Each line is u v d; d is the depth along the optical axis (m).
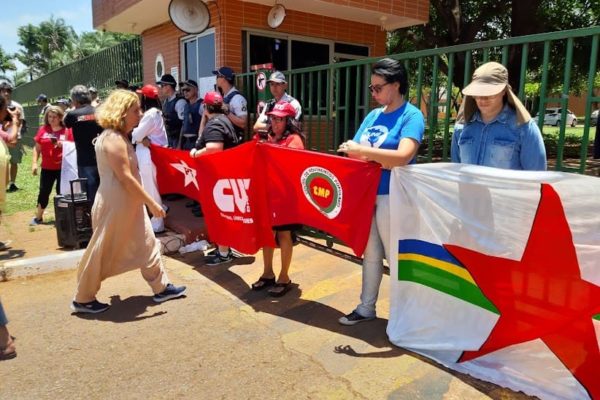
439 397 2.52
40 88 18.52
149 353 3.09
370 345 3.12
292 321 3.52
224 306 3.83
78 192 5.57
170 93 7.35
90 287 3.64
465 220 2.68
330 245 4.99
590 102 2.90
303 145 4.02
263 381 2.75
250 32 7.43
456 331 2.81
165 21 8.75
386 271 4.41
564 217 2.28
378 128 3.08
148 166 5.32
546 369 2.42
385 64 2.96
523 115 2.56
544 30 12.27
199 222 5.71
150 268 3.82
